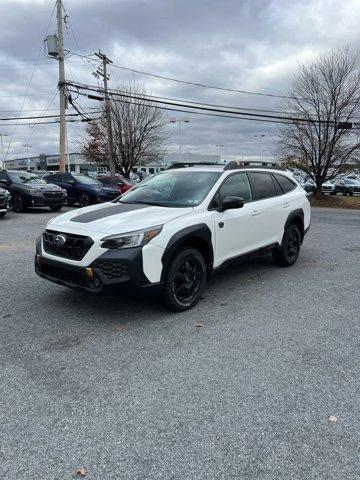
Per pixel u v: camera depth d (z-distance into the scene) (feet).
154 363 12.08
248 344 13.42
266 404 10.09
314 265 24.54
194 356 12.54
